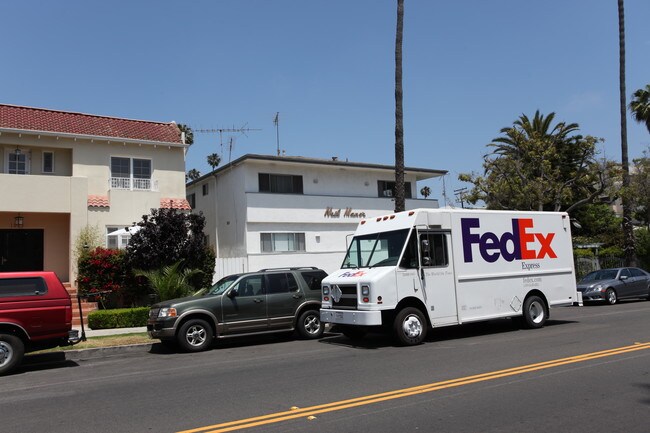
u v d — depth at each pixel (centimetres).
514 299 1302
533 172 2925
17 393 813
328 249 2791
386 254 1193
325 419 596
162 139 2283
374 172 3036
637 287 2150
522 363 875
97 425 611
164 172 2278
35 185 1906
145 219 1812
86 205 1981
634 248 2803
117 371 992
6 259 1997
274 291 1334
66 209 1945
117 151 2189
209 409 660
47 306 1022
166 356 1173
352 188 2955
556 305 1383
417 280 1160
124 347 1252
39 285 1026
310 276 1409
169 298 1603
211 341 1246
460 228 1244
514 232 1333
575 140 3341
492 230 1295
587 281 2197
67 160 2141
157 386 821
